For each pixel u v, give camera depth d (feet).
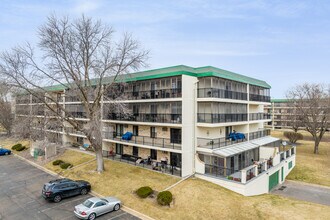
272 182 81.35
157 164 81.05
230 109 88.74
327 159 121.29
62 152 112.57
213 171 74.33
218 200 57.98
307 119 142.20
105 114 88.74
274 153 89.20
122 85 90.79
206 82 78.38
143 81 89.25
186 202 56.85
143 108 93.30
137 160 87.86
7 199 61.41
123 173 77.51
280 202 59.88
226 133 92.38
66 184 62.64
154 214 52.31
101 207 52.03
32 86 78.79
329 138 202.90
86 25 72.33
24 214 52.60
